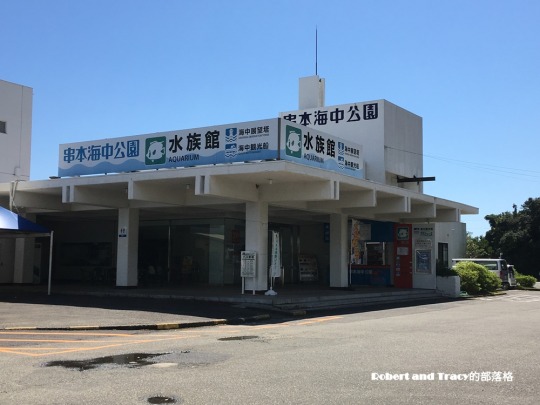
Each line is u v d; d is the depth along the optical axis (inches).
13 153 1175.6
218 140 783.7
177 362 353.4
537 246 2202.3
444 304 946.1
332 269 1063.0
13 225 829.2
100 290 922.1
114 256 1306.6
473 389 281.4
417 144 1333.7
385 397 263.4
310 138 821.9
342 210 1051.9
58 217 1249.4
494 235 2375.7
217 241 1138.0
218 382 293.6
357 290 1054.4
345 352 394.9
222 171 734.5
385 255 1277.1
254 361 356.5
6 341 459.5
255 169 711.7
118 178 824.3
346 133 1219.2
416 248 1194.6
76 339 474.9
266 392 271.9
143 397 261.4
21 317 610.5
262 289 852.6
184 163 806.5
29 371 323.9
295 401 255.3
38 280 1153.4
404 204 1016.9
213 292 884.0
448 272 1181.7
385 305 887.1
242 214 1139.9
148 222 1237.1
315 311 764.0
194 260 1166.3
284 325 594.2
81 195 877.8
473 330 543.5
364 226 1243.8
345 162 924.6
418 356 378.9
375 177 1174.3
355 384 290.2
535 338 482.9
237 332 526.6
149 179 794.8
